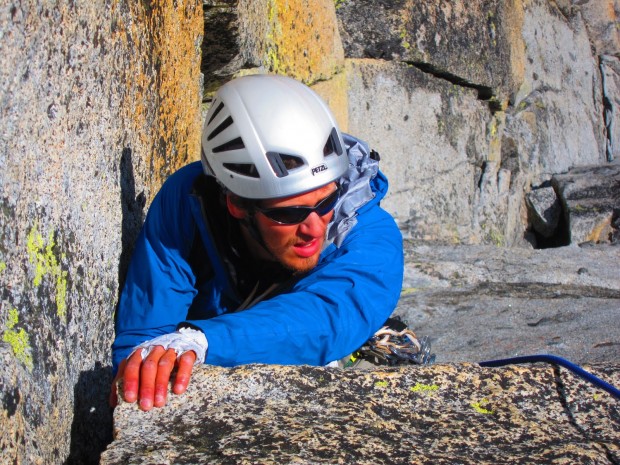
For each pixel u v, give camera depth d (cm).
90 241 245
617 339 437
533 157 895
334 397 207
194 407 201
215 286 276
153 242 269
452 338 452
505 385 215
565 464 186
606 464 188
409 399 210
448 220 754
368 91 673
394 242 275
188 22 373
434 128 736
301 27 556
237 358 227
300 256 254
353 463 181
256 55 478
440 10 720
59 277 221
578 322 468
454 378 216
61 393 217
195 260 274
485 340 445
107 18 259
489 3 794
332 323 246
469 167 788
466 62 754
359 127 668
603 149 1037
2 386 180
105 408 253
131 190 288
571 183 879
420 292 527
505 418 205
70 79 229
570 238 831
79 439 230
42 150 211
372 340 297
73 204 231
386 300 261
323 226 253
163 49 331
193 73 385
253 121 248
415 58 695
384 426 198
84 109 239
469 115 782
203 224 266
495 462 186
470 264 563
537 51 929
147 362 208
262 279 273
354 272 259
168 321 266
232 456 181
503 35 818
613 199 859
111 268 266
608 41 1075
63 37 223
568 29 1010
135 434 191
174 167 352
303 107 251
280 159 243
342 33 663
